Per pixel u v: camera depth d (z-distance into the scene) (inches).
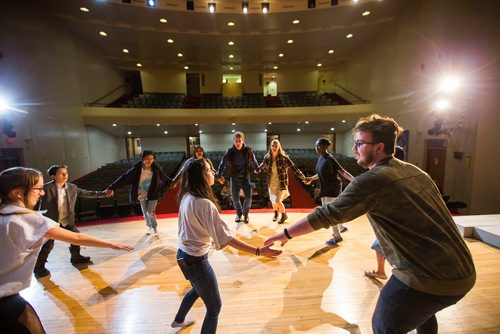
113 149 594.6
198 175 56.6
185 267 54.9
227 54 531.8
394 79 390.3
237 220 151.7
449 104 268.5
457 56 257.3
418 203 37.5
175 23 389.1
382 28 416.5
